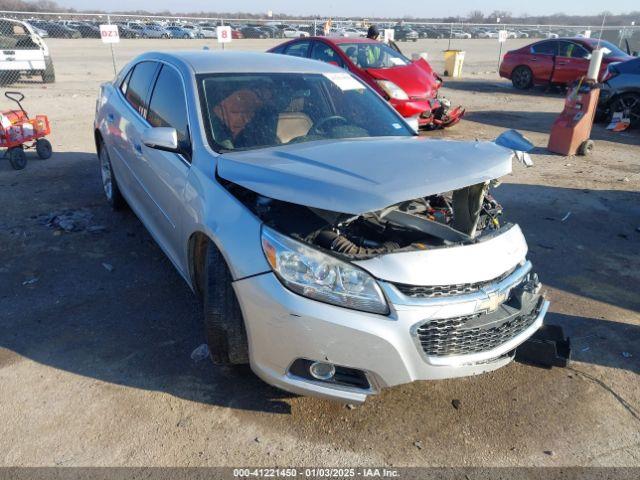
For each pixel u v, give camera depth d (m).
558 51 16.09
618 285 4.47
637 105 10.99
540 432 2.82
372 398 3.02
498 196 6.63
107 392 2.96
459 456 2.65
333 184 2.46
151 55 4.68
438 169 2.63
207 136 3.34
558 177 7.56
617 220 5.96
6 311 3.68
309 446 2.67
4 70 13.88
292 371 2.60
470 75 21.53
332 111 3.87
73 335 3.45
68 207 5.60
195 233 3.11
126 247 4.72
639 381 3.26
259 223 2.64
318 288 2.46
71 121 10.15
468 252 2.69
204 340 3.45
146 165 3.99
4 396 2.89
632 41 19.39
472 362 2.67
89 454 2.55
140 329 3.54
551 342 3.29
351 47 10.01
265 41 36.69
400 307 2.48
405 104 9.07
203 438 2.68
